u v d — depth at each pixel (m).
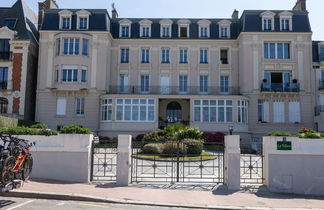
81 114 28.39
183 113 30.84
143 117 27.47
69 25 29.33
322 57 30.62
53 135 10.73
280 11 30.23
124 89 30.80
